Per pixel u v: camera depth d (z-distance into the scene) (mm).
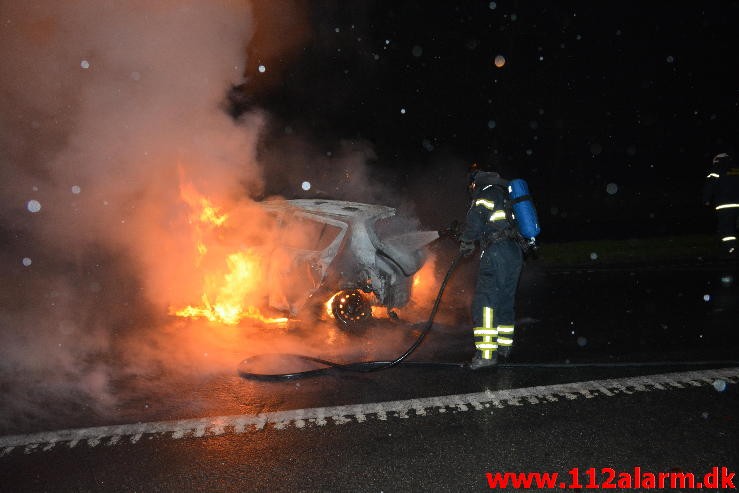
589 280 9219
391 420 4438
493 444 4004
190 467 3867
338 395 4980
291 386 5227
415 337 6629
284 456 3959
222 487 3623
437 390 5012
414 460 3834
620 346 6051
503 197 5617
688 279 8898
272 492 3543
